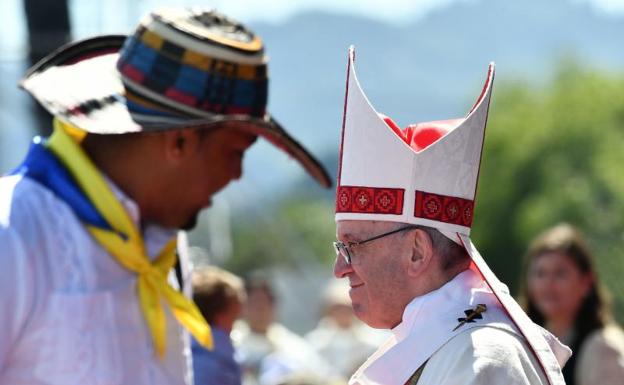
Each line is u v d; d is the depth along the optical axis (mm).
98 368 7594
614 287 34469
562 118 88688
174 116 7949
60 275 7605
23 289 7414
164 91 7965
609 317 13062
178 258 8938
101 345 7633
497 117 91500
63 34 22734
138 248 7957
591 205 80312
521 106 92438
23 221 7535
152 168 8008
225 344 11156
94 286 7691
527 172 85812
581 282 12961
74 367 7527
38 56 22703
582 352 12648
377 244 7793
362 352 21641
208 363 10859
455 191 7809
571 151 87000
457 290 7676
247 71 8164
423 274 7730
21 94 25781
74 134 8125
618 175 81812
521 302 13516
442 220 7738
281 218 41219
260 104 8289
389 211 7746
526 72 99562
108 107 7949
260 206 41062
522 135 88000
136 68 8023
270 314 19688
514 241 82812
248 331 19750
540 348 7496
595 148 86875
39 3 22656
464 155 7844
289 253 41062
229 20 8344
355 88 7934
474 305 7617
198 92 8000
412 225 7734
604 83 94375
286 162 10070
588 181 82938
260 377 19234
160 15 8148
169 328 8164
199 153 8047
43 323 7496
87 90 8055
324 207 120750
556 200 81562
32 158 7961
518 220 82812
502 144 88000
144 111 7965
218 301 11961
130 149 8000
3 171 28234
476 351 7238
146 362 7906
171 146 7965
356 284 7934
